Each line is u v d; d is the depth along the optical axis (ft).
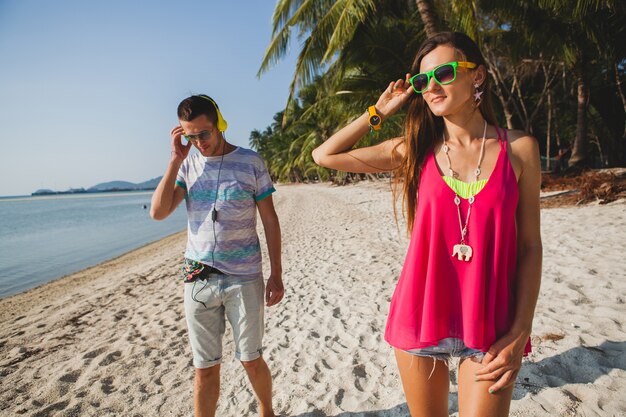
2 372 12.75
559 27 33.53
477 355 3.95
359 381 9.30
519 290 3.93
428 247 4.22
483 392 3.80
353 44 35.12
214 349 6.79
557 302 11.71
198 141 6.61
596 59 43.39
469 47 4.07
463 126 4.19
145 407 9.51
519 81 54.34
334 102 43.06
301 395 9.04
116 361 12.51
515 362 3.75
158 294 22.06
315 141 92.94
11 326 19.69
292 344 12.01
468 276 3.97
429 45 4.22
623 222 20.53
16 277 38.88
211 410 6.77
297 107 95.66
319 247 28.71
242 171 6.82
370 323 12.77
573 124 75.82
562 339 9.45
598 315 10.50
